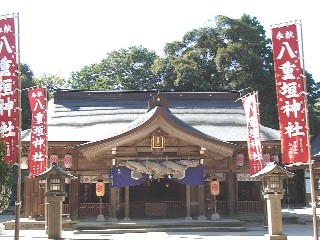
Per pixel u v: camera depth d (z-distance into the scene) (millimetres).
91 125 30906
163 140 25297
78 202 27594
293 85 16891
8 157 16656
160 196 29609
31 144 23047
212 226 24344
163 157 25500
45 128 23188
